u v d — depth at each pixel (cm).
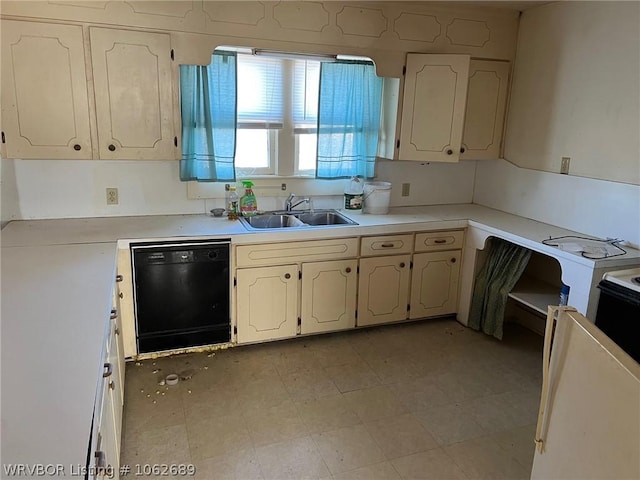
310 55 313
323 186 366
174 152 293
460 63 326
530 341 350
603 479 127
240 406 263
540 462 166
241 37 293
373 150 366
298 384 286
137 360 302
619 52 288
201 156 317
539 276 363
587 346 138
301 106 347
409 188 395
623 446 119
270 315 317
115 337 209
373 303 345
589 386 136
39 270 213
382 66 331
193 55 285
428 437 243
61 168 297
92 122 272
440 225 348
